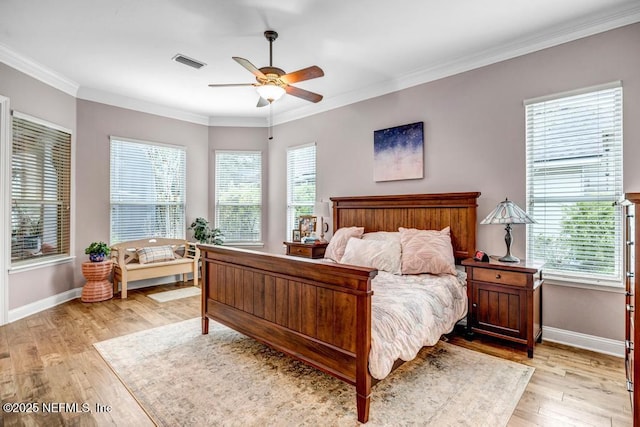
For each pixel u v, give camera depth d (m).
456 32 2.91
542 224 2.98
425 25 2.81
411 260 3.12
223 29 2.89
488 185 3.26
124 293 4.31
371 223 4.05
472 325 2.88
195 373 2.32
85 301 4.09
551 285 2.90
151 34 2.98
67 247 4.19
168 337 2.99
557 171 2.91
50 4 2.52
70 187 4.21
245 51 3.29
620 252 2.61
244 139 5.69
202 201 5.62
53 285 3.97
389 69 3.69
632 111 2.54
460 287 2.93
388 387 2.14
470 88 3.38
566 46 2.82
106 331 3.13
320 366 2.03
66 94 4.12
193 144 5.50
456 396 2.04
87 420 1.81
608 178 2.66
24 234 3.61
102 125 4.54
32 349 2.72
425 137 3.71
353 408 1.92
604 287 2.65
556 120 2.91
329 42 3.10
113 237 4.68
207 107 5.14
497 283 2.73
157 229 5.12
